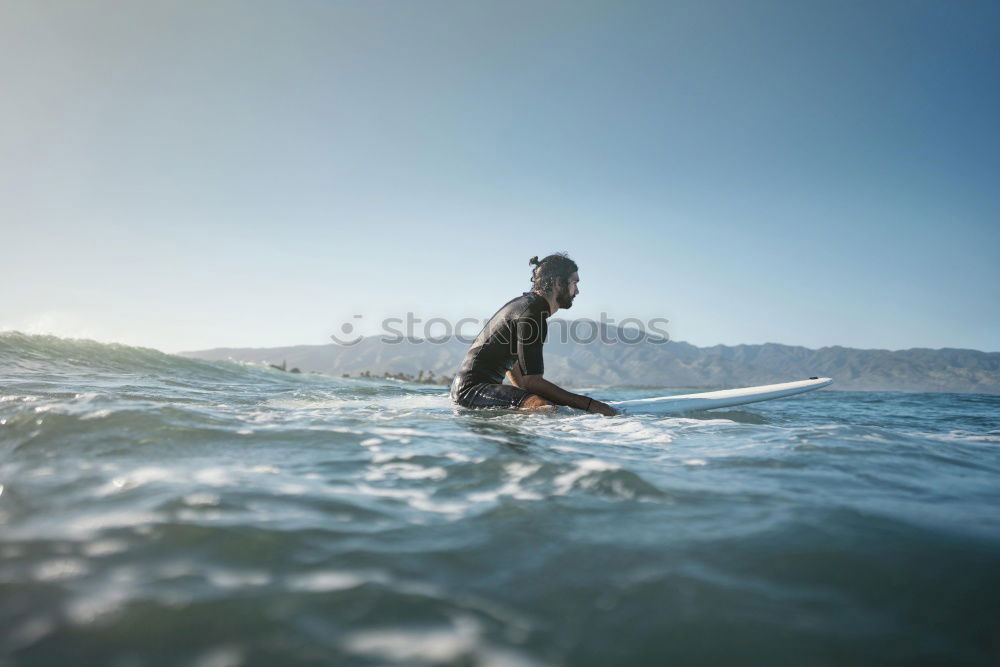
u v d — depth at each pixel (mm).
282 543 1240
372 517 1444
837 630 915
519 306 4688
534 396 4414
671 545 1265
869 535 1314
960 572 1118
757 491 1738
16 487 1616
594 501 1616
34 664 807
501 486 1784
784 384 6305
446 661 825
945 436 3268
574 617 954
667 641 882
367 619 939
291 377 9703
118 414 2561
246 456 2092
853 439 2793
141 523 1333
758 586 1062
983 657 843
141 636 878
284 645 860
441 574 1113
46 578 1060
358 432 2607
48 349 7383
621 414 4727
